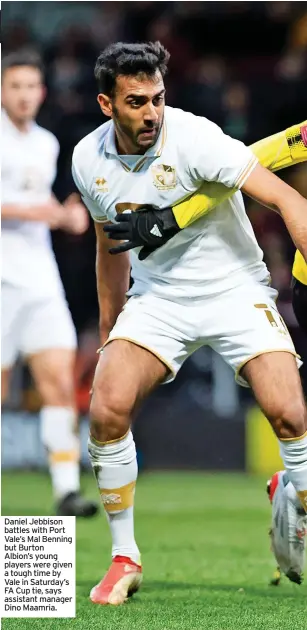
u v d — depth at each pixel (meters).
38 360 11.48
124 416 6.37
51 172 11.90
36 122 18.75
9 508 12.38
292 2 20.03
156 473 17.58
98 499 13.87
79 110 18.98
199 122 6.17
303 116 18.75
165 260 6.46
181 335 6.46
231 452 17.66
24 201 11.61
